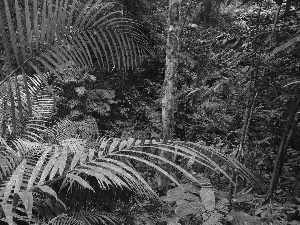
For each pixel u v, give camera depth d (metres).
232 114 4.10
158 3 6.70
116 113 5.87
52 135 2.66
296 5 2.37
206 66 4.86
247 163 3.03
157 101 5.97
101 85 5.82
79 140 1.68
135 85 6.27
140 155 1.73
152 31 6.04
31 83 3.14
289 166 3.25
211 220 1.85
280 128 3.30
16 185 1.05
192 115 5.15
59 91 4.73
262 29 2.55
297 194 2.73
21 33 1.50
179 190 2.17
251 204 2.49
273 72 2.67
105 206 2.16
